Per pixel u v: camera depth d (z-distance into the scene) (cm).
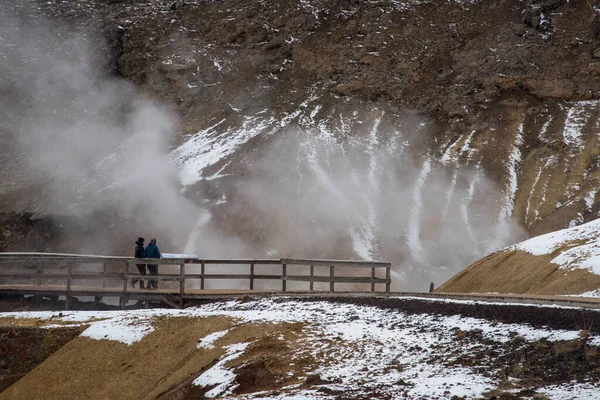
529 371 1873
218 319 2855
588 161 10625
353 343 2350
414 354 2175
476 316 2419
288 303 3172
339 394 1848
